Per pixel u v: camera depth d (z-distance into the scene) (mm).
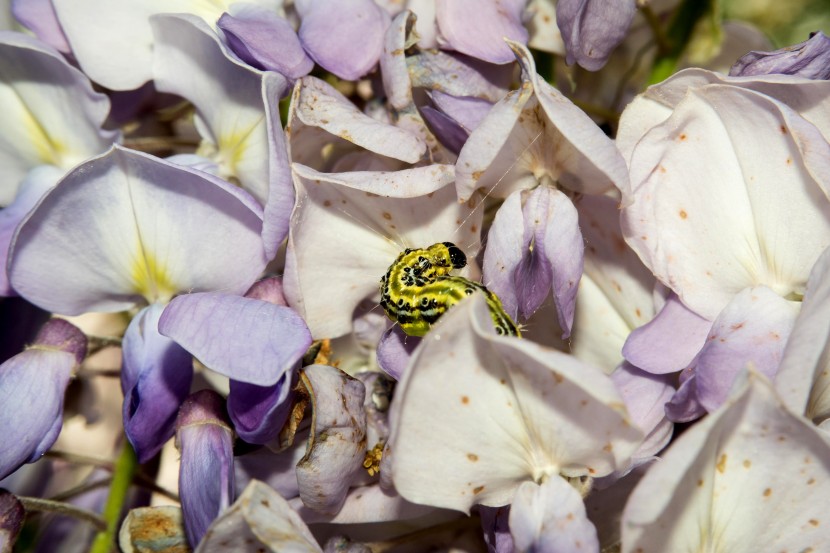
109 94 198
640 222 177
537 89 169
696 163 177
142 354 178
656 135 177
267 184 186
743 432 161
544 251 172
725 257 177
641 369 174
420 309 173
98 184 176
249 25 183
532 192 176
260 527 161
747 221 177
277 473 180
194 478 173
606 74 215
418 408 165
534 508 166
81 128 192
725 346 170
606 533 176
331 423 173
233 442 177
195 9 192
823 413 168
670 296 177
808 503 162
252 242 179
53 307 182
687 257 177
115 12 191
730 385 166
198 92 190
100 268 181
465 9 187
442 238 182
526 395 165
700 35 204
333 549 180
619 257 183
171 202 178
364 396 179
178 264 180
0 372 180
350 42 186
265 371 166
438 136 184
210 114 190
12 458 176
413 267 175
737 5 240
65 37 192
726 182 177
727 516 164
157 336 179
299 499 180
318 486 173
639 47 214
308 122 179
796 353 160
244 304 171
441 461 167
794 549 164
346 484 176
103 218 178
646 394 173
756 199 176
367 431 179
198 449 175
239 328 169
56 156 193
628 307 185
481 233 185
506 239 173
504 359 163
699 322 175
